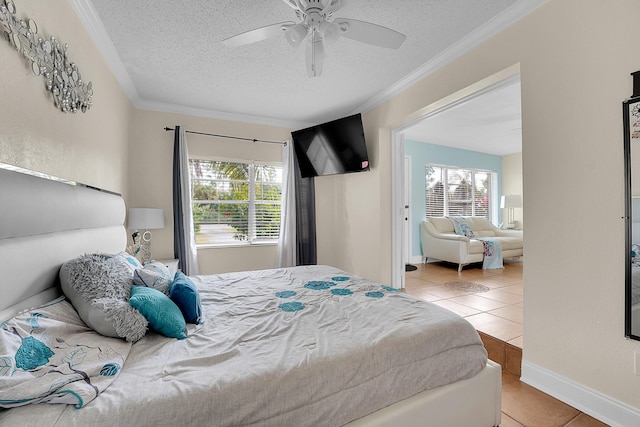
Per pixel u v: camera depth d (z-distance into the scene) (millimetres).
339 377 1080
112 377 946
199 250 3771
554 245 1760
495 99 3676
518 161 6629
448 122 4555
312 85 3105
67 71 1695
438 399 1250
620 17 1482
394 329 1342
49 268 1233
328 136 3746
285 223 4086
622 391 1485
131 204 3389
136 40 2287
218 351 1167
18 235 1073
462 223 5762
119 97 2830
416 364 1247
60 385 834
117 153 2781
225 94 3311
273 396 967
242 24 2111
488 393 1414
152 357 1110
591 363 1600
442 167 6180
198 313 1499
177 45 2363
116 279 1363
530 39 1890
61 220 1364
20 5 1275
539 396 1771
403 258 3781
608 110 1526
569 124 1688
